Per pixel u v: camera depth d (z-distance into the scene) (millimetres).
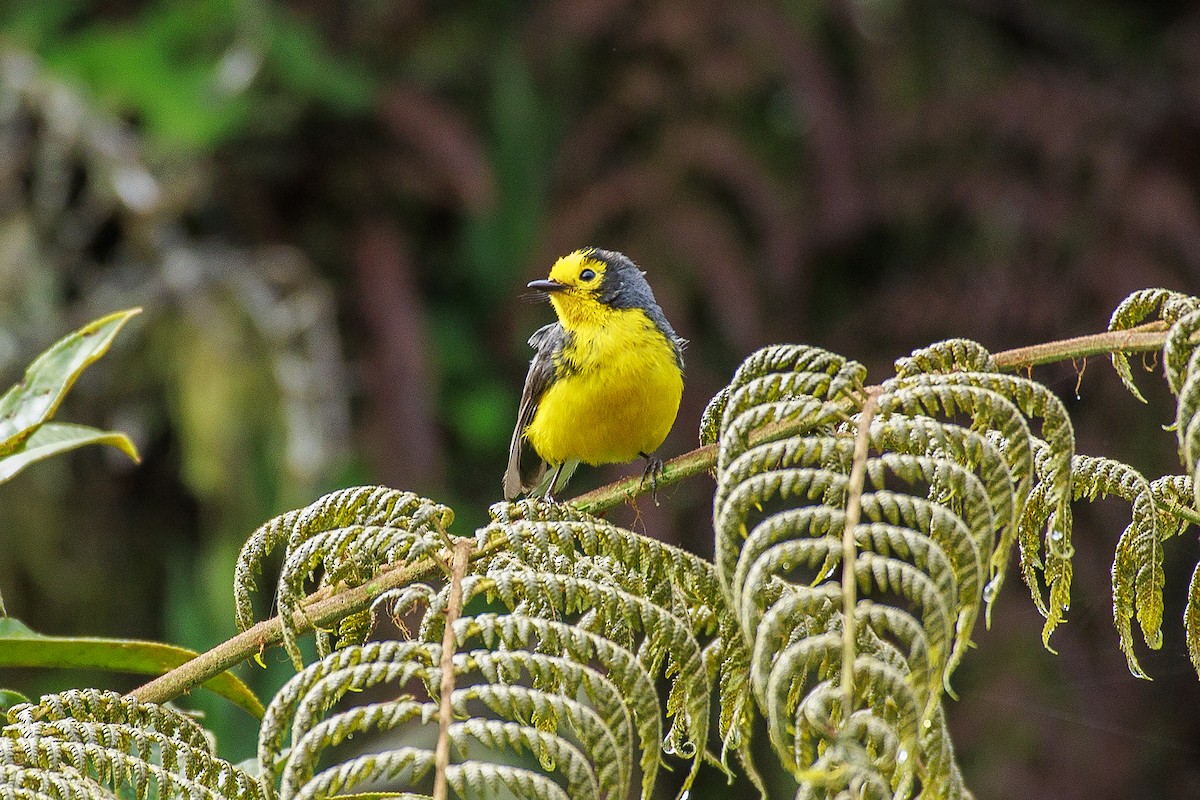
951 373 3135
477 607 8195
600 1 14711
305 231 14656
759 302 14797
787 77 14570
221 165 14250
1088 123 15219
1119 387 12062
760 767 11898
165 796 2953
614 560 3246
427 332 14133
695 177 14828
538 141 15094
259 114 13828
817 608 2877
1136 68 16141
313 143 14594
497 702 2604
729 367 14570
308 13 14781
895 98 15625
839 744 2291
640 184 14438
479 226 14742
